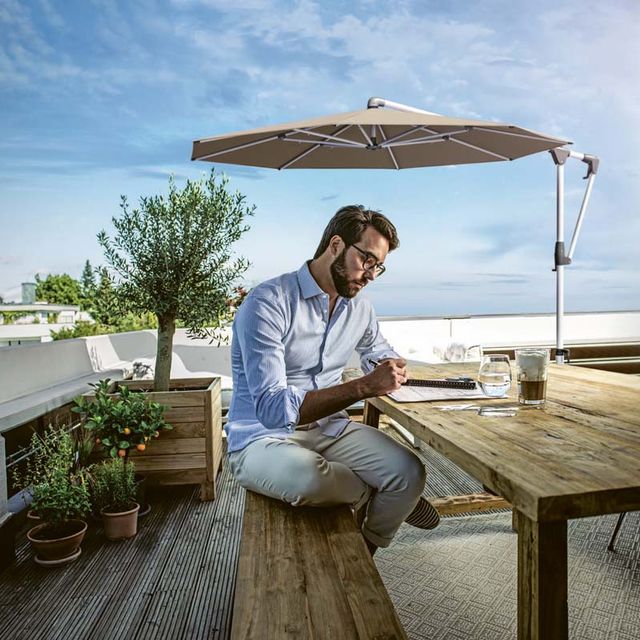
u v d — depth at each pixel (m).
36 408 2.93
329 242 2.04
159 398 3.12
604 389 2.01
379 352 2.35
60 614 2.10
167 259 3.31
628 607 2.06
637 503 1.08
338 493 1.83
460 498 2.96
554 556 1.14
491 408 1.72
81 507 2.65
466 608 2.09
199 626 2.00
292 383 2.12
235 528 2.81
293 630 1.21
